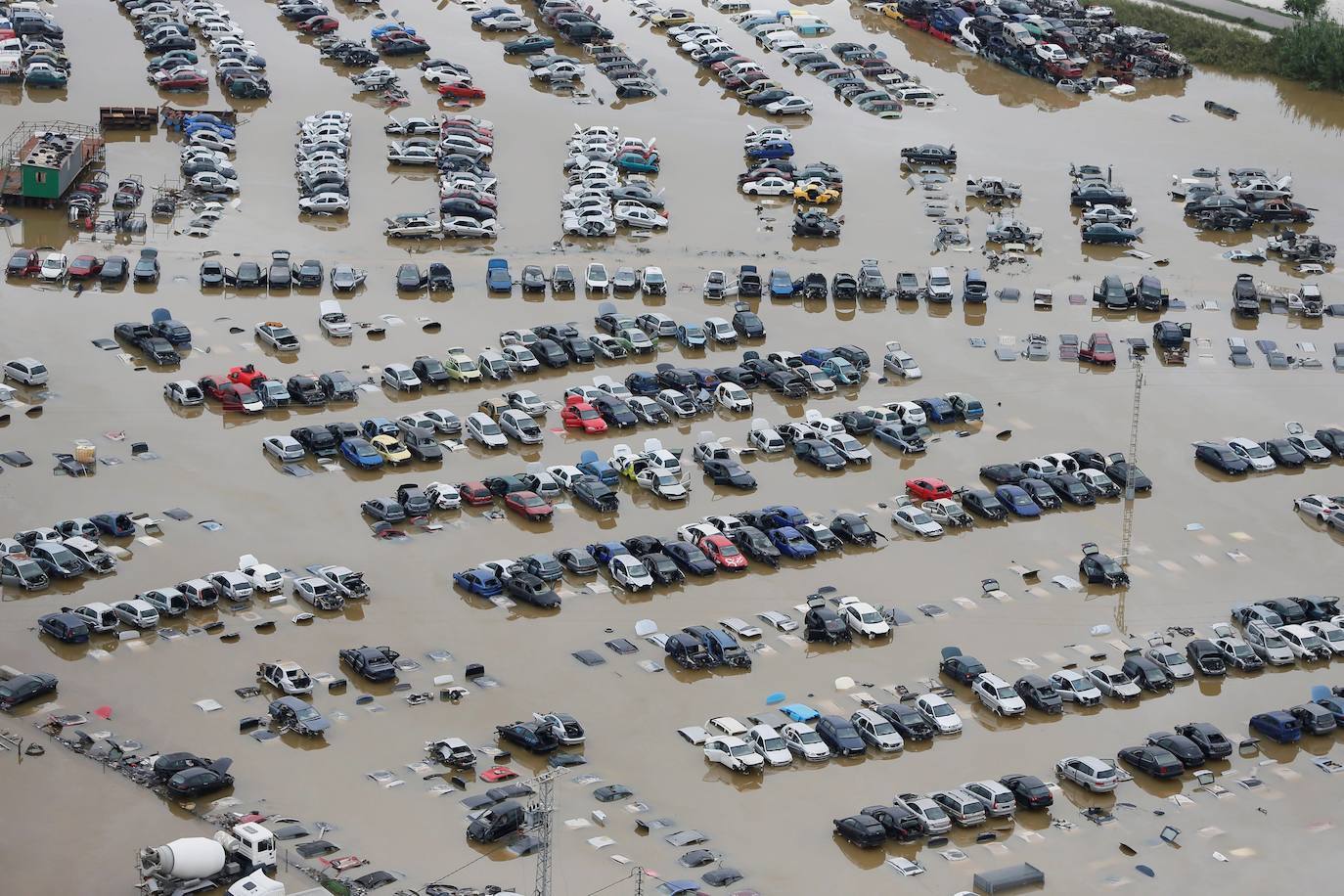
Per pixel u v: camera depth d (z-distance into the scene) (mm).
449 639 140125
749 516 158000
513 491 158750
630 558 148500
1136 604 151000
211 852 111062
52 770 121562
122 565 145750
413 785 122500
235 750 125062
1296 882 119812
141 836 115688
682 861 116438
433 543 152750
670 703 134125
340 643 138375
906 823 120375
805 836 120750
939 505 161000
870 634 143500
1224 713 138375
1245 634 147750
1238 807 127562
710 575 151000
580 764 126375
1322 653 145625
